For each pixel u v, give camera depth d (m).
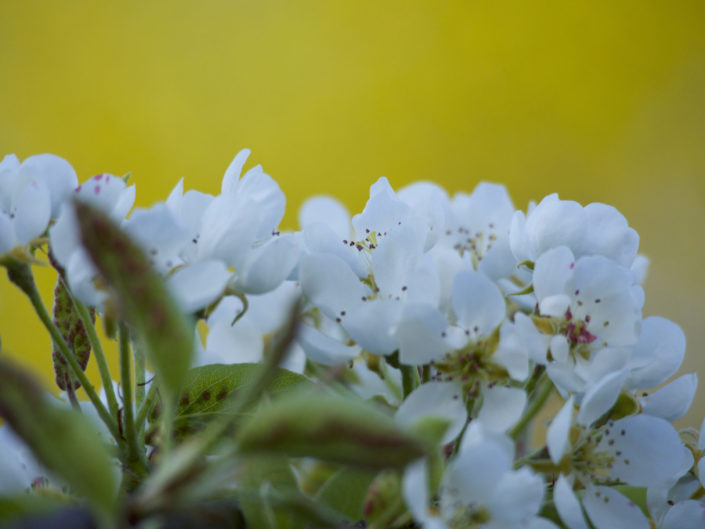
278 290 0.59
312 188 1.77
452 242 0.61
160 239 0.52
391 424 0.46
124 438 0.53
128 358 0.53
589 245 0.56
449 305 0.57
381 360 0.57
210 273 0.52
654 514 0.55
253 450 0.46
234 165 0.56
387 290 0.55
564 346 0.54
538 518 0.51
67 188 0.55
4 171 0.55
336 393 0.56
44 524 0.47
